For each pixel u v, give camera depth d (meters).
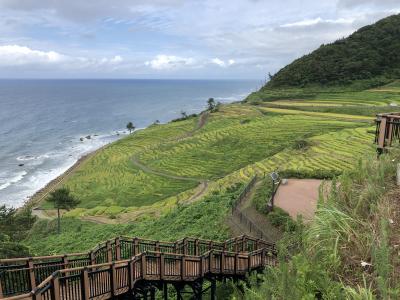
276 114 94.62
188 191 55.19
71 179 73.31
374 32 144.38
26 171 84.12
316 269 5.57
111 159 84.94
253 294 5.92
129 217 44.56
